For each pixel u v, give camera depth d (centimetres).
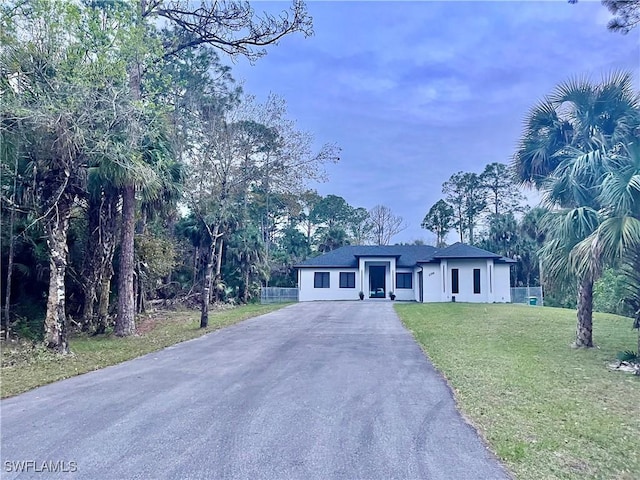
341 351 1012
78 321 1501
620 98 1030
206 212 1753
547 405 585
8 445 450
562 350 1009
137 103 1130
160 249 1877
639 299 869
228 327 1533
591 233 944
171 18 1429
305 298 3394
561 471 392
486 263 2894
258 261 3184
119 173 1204
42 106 963
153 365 871
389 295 3366
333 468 397
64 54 1036
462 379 729
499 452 432
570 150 1076
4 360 925
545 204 1078
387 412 557
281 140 1691
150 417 537
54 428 500
